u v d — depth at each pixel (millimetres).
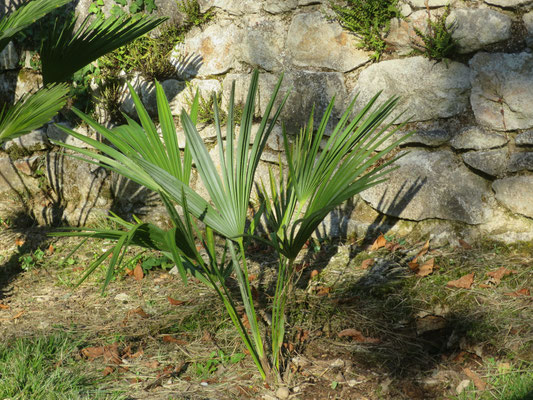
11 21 3670
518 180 3684
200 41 4789
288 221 2855
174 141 2766
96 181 5359
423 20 3865
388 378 2893
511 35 3648
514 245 3711
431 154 3982
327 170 2758
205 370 3033
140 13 4984
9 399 2658
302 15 4297
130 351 3250
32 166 5559
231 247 2740
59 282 4320
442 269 3621
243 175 2615
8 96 5742
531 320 3016
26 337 3465
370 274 3748
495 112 3744
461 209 3889
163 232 2459
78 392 2758
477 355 2953
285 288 2885
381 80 4074
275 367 2916
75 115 5465
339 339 3244
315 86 4316
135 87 5113
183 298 3857
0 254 4891
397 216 4105
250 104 2588
